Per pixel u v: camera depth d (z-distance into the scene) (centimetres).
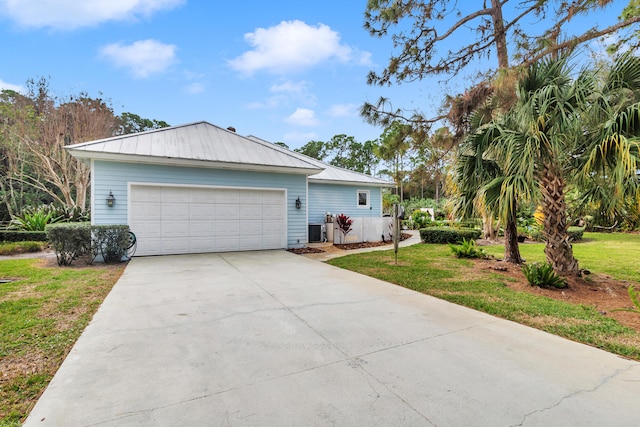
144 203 865
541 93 490
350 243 1220
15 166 2081
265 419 201
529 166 493
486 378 253
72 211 1379
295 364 275
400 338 334
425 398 225
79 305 436
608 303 466
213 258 854
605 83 489
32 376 253
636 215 521
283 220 1062
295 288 543
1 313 399
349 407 214
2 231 1107
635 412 210
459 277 633
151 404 216
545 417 205
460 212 727
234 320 385
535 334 349
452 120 702
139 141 934
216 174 951
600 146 465
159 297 482
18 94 1806
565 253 588
